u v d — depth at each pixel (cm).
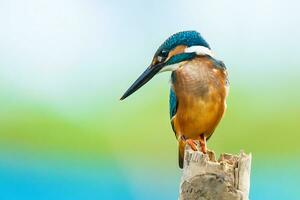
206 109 353
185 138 355
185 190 344
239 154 344
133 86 357
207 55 354
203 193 343
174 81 354
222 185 343
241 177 343
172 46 355
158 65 356
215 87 353
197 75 353
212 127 354
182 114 354
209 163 343
